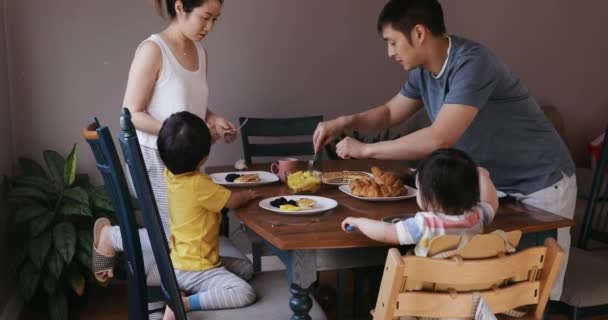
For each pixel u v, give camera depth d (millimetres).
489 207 1811
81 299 3197
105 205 3037
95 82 3307
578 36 4074
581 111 4191
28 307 3156
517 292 1673
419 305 1588
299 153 3217
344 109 3680
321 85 3623
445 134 2012
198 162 2002
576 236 3389
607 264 2537
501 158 2215
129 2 3277
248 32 3475
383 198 2121
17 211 2971
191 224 2010
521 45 3965
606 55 4160
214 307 1913
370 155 2072
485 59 2043
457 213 1702
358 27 3615
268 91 3559
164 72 2387
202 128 1998
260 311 1911
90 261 2955
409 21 2039
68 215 3041
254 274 2199
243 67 3502
